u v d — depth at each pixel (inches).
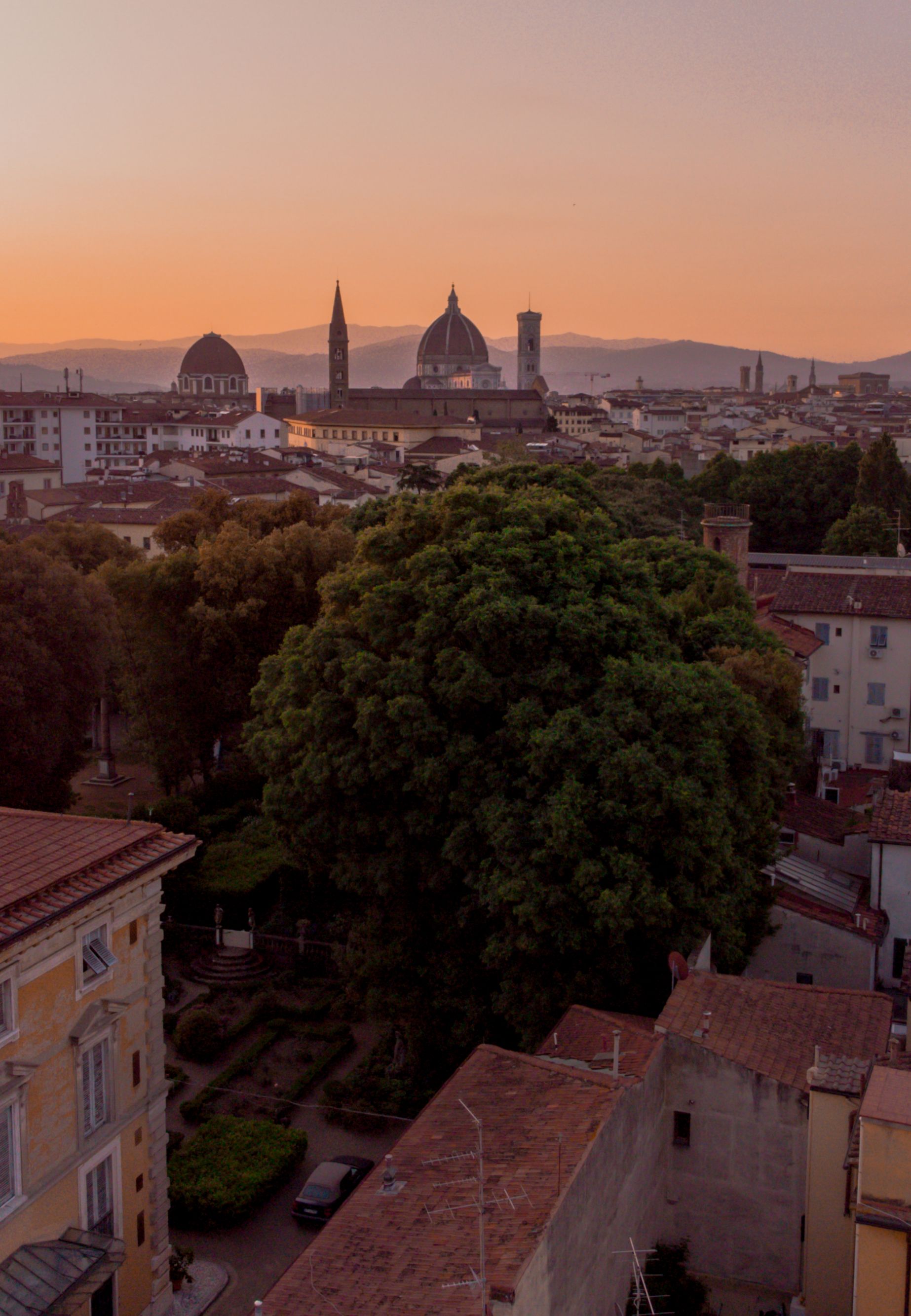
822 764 2741.1
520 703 1552.7
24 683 2245.3
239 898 2160.4
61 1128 1059.3
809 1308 1094.4
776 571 3639.3
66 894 1044.5
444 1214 918.4
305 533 2967.5
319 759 1641.2
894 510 5078.7
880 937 1812.3
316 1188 1433.3
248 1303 1283.2
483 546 1713.8
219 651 2810.0
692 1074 1173.7
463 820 1537.9
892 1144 867.4
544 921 1418.6
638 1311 1035.9
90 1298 1079.0
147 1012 1184.2
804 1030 1218.0
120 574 2797.7
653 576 1927.9
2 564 2369.6
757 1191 1160.8
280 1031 1882.4
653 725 1541.6
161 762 2812.5
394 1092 1674.5
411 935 1646.2
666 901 1403.8
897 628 2859.3
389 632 1700.3
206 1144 1533.0
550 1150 981.8
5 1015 989.2
